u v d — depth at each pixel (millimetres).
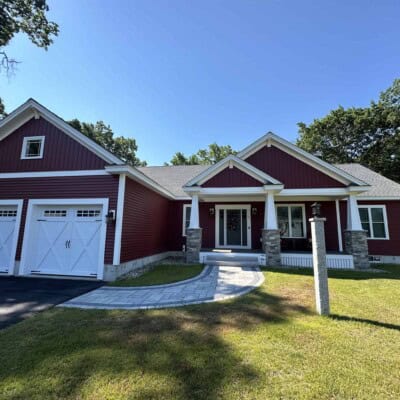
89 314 4613
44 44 11953
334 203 12766
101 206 8586
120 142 33594
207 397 2322
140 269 9391
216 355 3072
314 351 3170
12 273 8516
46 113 9234
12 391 2428
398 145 24172
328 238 12547
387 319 4270
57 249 8641
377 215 12656
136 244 9539
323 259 4695
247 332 3758
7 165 9344
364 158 25766
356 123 25734
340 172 10750
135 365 2854
